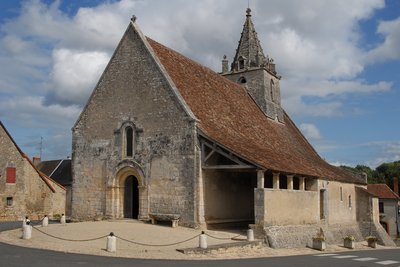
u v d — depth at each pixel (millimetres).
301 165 27078
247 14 36500
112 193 24391
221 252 17188
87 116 26125
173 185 22547
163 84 23562
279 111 36156
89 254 14516
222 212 23891
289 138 34875
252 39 35625
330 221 29641
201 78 28031
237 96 31438
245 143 24422
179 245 17500
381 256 19141
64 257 13570
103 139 25297
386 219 52406
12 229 21344
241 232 22719
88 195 25297
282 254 18969
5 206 29594
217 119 25188
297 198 24500
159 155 23172
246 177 26797
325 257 17703
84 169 25703
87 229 19969
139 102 24281
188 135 22391
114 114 25109
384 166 81062
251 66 34875
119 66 25344
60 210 34031
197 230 21484
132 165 23938
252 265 14016
